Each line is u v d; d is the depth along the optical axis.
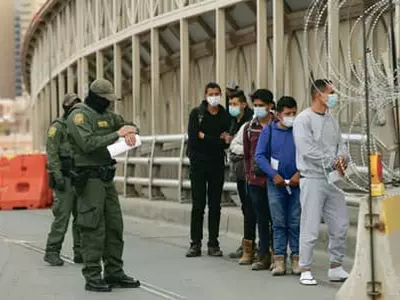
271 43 19.23
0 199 24.11
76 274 12.11
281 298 9.98
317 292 10.28
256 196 11.79
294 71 18.08
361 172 10.91
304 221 10.71
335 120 10.69
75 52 31.72
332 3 13.69
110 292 10.62
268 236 11.97
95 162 10.52
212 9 19.23
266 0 17.48
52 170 12.89
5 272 12.36
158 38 22.45
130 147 10.52
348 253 12.45
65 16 34.78
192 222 13.64
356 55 14.59
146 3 22.81
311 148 10.49
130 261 13.25
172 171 20.61
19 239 16.48
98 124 10.50
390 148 11.11
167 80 25.33
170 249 14.64
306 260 10.78
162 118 25.78
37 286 11.12
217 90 13.01
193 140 13.24
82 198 10.54
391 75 9.70
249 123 11.91
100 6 27.53
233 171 12.89
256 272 11.91
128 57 27.78
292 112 11.15
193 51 22.91
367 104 8.65
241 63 20.78
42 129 44.19
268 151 11.29
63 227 13.01
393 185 10.11
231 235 16.00
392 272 8.53
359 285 8.66
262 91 11.70
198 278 11.55
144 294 10.45
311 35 17.12
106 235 10.89
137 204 20.19
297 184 11.19
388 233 8.59
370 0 14.41
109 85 10.62
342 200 10.78
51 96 39.16
